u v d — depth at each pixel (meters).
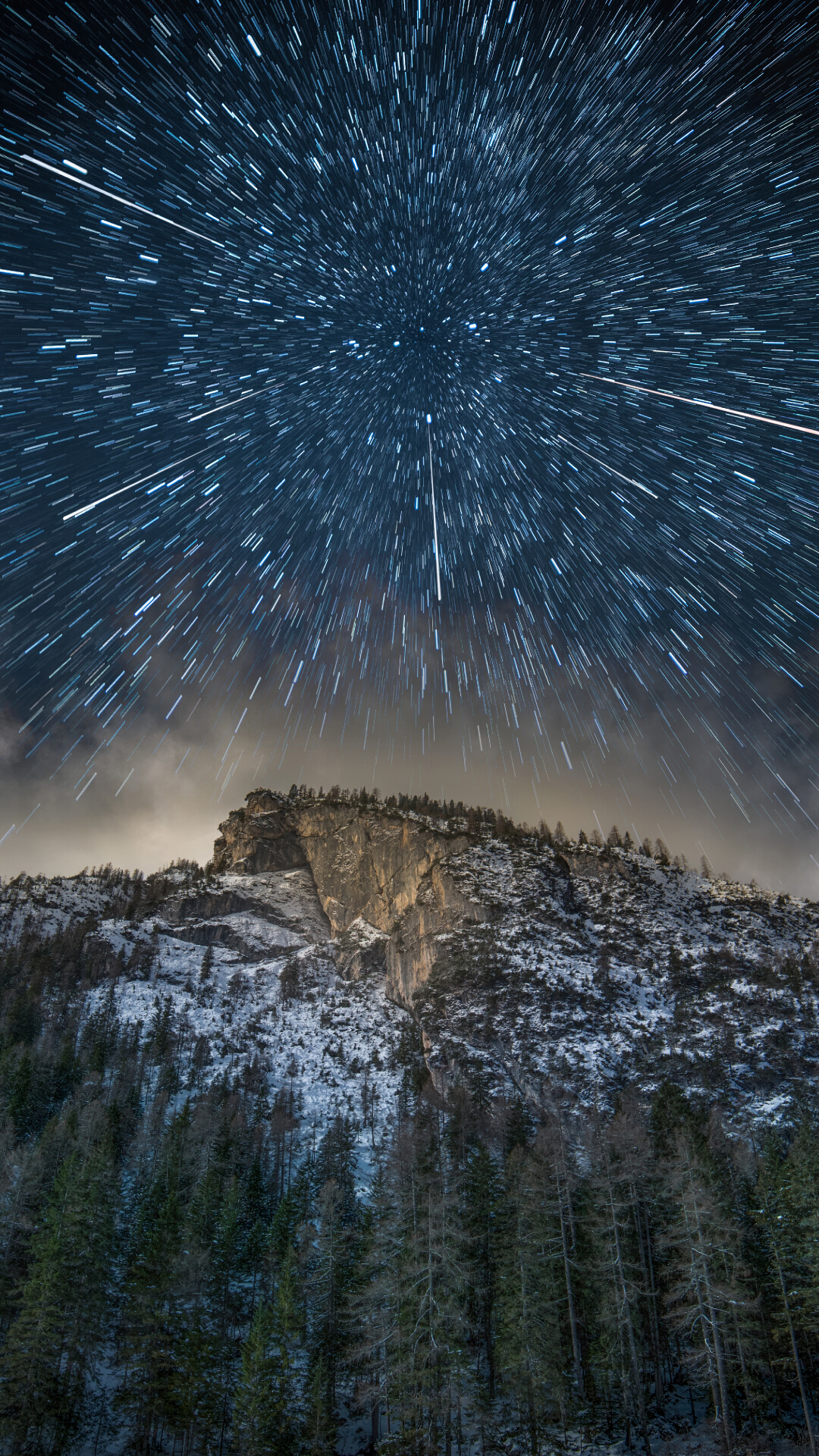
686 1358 43.78
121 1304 54.69
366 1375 46.66
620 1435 42.59
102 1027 130.75
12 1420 39.84
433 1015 142.62
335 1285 50.22
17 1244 53.00
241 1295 59.31
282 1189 86.56
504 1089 118.19
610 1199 47.88
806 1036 124.69
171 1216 56.25
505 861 195.25
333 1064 133.88
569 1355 47.47
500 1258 47.22
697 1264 42.09
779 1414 44.03
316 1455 40.34
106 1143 70.31
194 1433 44.16
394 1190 51.53
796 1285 46.19
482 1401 41.97
